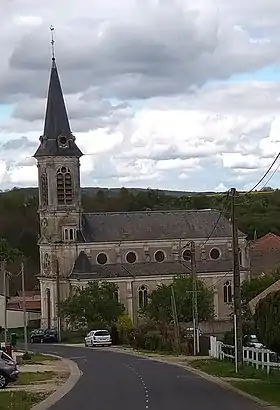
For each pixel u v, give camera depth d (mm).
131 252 105625
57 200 103438
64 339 92938
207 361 52875
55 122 103625
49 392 36031
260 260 118312
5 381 38844
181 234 108062
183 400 30875
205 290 91188
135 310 101875
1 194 164500
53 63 104250
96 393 35000
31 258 148875
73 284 100875
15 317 110812
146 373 46156
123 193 177500
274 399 30109
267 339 35562
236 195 47500
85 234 104375
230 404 28969
